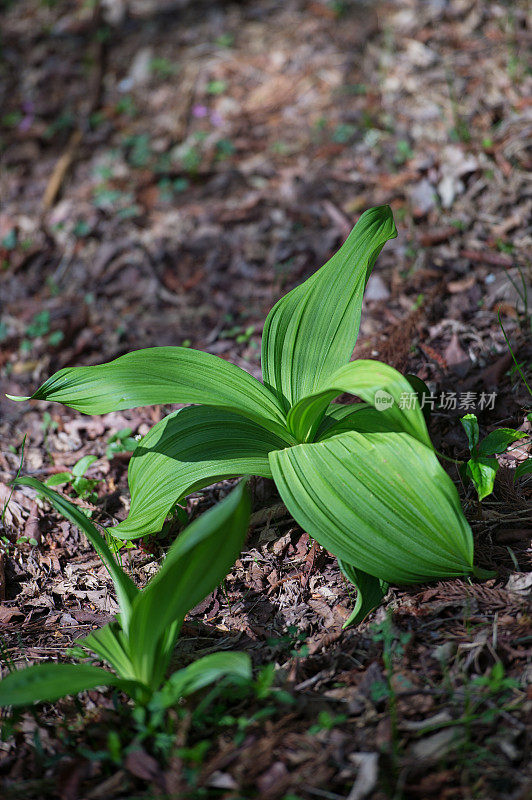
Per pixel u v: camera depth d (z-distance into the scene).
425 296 3.32
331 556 2.39
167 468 2.30
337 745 1.73
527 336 2.96
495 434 2.23
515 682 1.78
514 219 3.49
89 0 6.03
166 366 2.21
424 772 1.66
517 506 2.36
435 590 2.12
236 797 1.62
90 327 3.74
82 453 3.04
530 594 2.05
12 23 6.06
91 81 5.33
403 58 4.60
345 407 2.46
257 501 2.66
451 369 2.95
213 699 1.91
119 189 4.50
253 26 5.40
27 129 5.11
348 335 2.28
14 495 2.81
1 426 3.24
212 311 3.70
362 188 4.02
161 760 1.75
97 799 1.69
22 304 3.94
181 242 4.07
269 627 2.17
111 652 1.88
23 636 2.26
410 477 1.96
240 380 2.24
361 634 2.06
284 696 1.76
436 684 1.86
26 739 1.89
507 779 1.61
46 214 4.45
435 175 3.82
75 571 2.51
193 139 4.70
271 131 4.61
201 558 1.74
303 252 3.82
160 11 5.76
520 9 4.46
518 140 3.74
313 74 4.83
